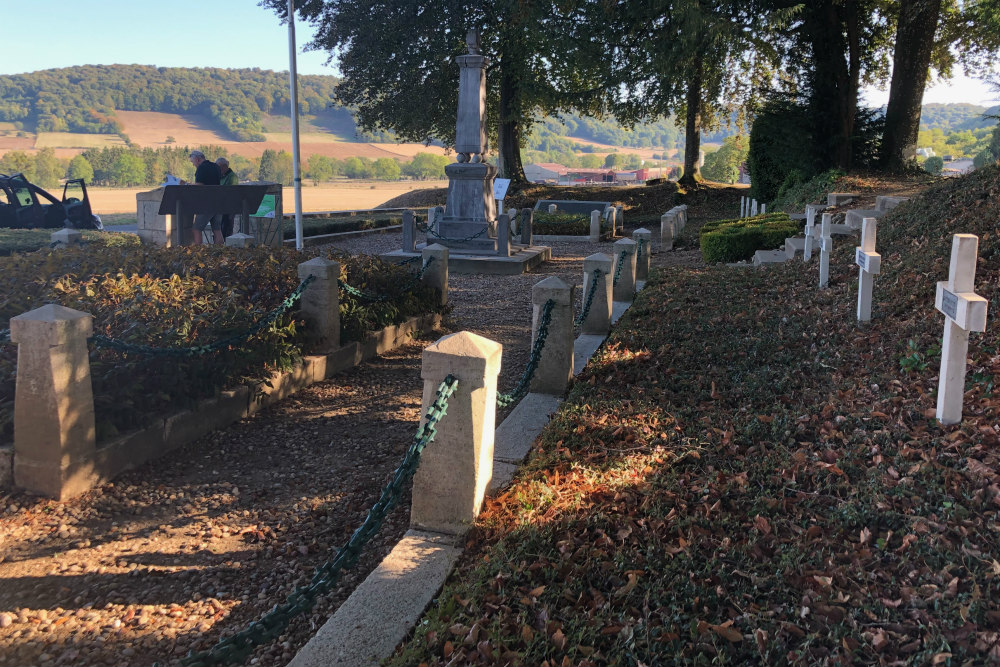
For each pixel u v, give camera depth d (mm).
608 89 30672
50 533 4254
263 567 3986
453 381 3768
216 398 5926
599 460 4789
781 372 6500
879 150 23625
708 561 3404
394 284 9414
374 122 33406
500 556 3539
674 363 7090
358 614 3266
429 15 28797
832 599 3041
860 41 26922
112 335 5480
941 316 6375
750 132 26703
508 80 33219
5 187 19234
